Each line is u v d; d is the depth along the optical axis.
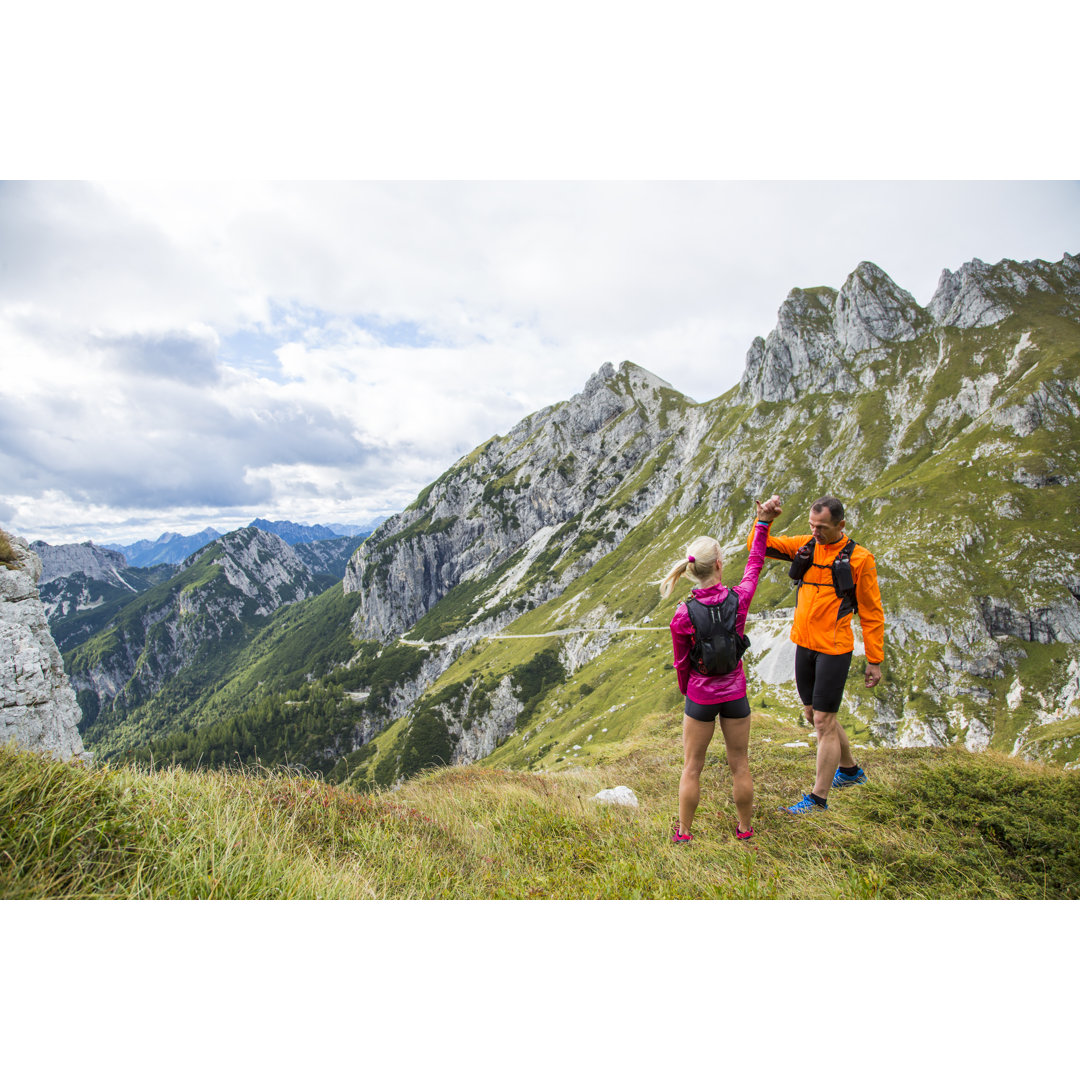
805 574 7.55
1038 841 5.65
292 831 6.21
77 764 5.43
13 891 4.25
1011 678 125.12
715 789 9.34
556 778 13.05
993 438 177.50
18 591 11.14
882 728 122.69
